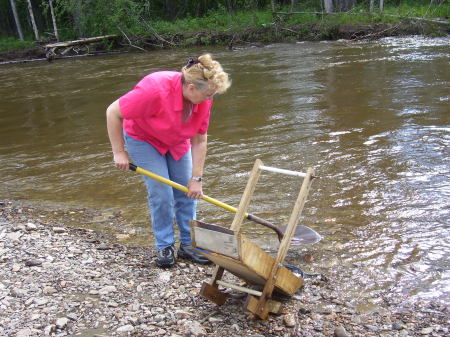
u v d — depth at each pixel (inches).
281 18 709.9
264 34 687.1
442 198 171.3
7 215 182.7
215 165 221.5
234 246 101.0
